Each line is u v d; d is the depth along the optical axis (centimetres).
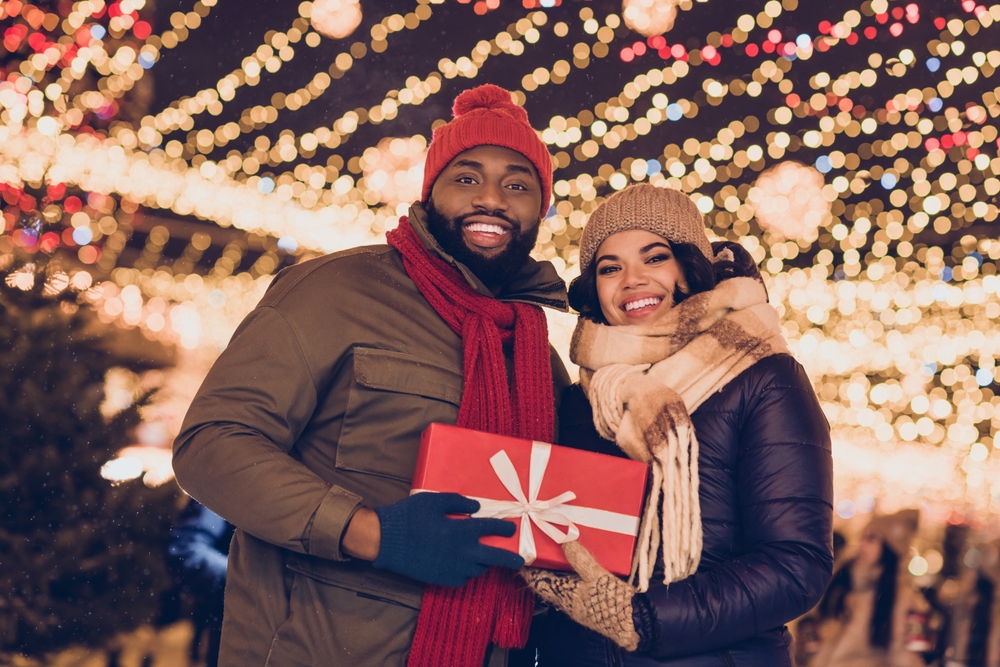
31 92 567
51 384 359
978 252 831
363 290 198
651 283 217
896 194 755
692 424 195
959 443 874
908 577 545
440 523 166
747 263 228
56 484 350
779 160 777
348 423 190
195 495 179
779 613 181
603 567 178
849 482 900
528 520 174
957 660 557
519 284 220
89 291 384
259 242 1048
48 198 405
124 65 642
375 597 181
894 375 873
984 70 670
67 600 348
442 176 212
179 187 819
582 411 216
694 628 177
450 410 193
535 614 206
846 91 638
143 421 383
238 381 182
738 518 195
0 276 366
